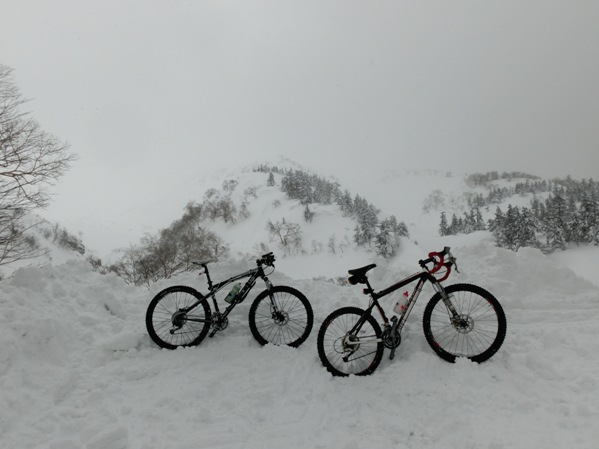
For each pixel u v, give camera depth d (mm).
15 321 3129
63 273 4188
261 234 101062
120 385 3008
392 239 79750
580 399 2607
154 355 3420
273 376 3146
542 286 4266
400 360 3363
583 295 4125
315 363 3352
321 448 2391
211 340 3660
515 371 3018
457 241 88625
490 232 84188
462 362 3119
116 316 3963
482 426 2453
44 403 2688
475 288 3344
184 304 3773
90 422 2543
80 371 3094
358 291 4762
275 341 3686
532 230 65312
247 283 3715
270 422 2648
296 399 2885
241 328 3818
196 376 3123
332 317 3377
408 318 3791
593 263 54969
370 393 2988
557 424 2400
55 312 3582
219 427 2570
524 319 3832
